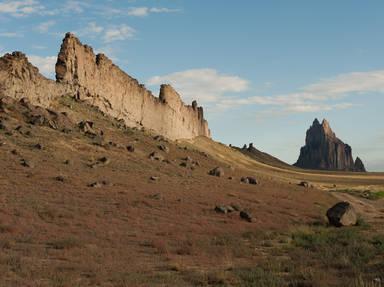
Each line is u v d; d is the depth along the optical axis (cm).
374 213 6128
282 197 6569
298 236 3253
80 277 1722
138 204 4203
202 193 5625
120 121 11156
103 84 11338
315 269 1936
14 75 8050
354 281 1614
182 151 10819
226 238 3009
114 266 1959
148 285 1602
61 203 3831
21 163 5425
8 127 6919
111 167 6500
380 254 2366
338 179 17450
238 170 11050
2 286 1480
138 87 13525
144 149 9038
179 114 17812
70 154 6656
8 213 3175
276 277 1752
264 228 3744
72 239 2502
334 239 3006
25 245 2348
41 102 8681
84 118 9400
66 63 9994
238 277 1777
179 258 2280
